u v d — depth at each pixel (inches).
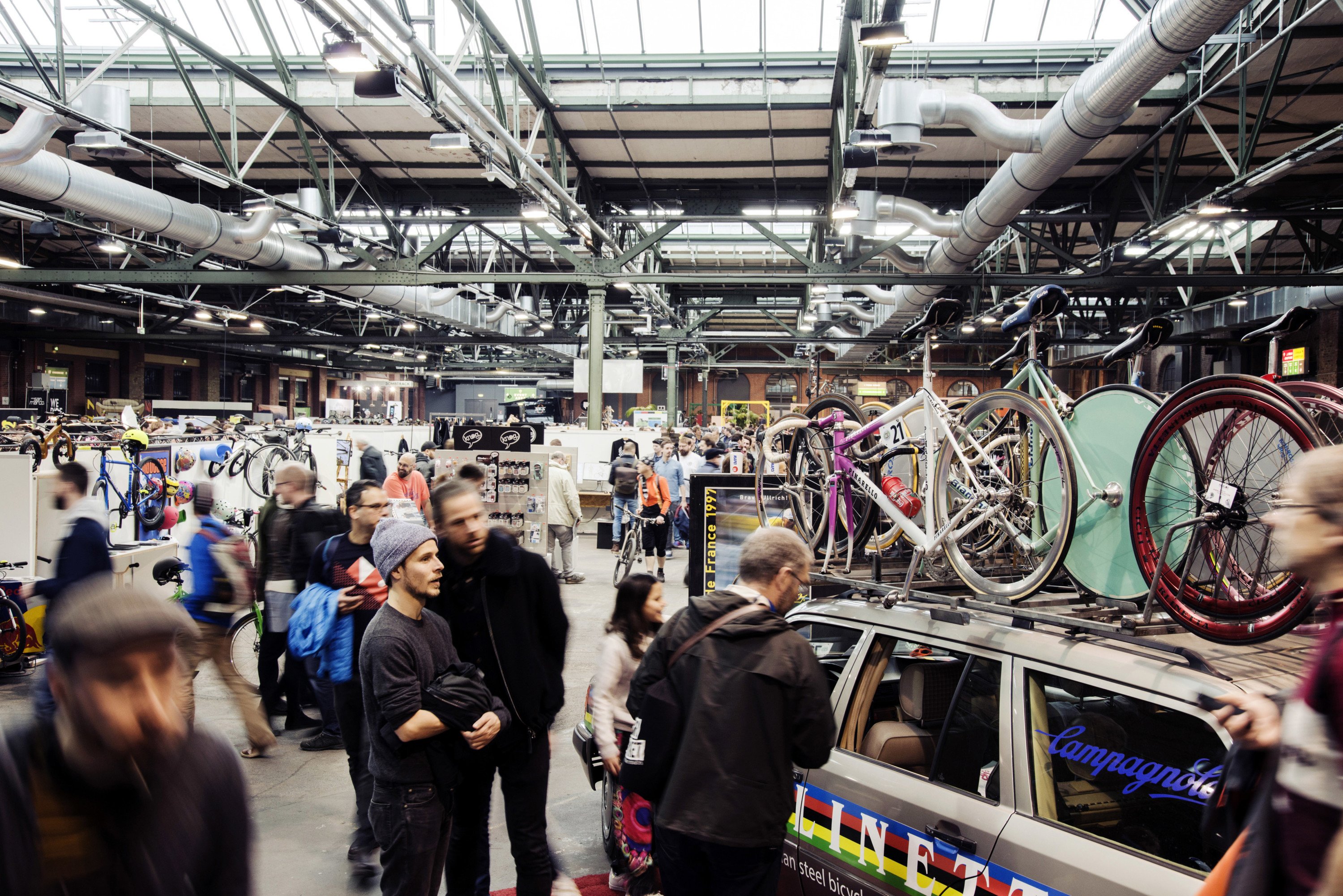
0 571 297.4
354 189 665.6
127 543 345.7
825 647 144.6
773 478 237.0
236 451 558.9
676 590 454.9
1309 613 90.7
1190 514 116.0
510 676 122.3
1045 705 101.7
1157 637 108.2
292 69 536.7
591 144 601.9
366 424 1000.2
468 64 506.0
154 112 553.9
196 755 54.5
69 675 50.1
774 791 92.8
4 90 353.4
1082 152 389.7
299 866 161.5
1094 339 1111.6
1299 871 53.9
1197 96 469.4
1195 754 87.2
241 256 646.5
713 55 515.2
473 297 1140.5
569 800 197.2
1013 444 162.1
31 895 47.8
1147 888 83.5
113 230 826.2
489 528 124.7
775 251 1038.4
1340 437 128.0
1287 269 943.0
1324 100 483.5
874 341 1192.8
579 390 769.6
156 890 51.0
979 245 580.1
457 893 125.9
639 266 942.4
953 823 102.5
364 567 164.4
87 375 1392.7
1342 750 53.6
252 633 262.4
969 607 123.7
